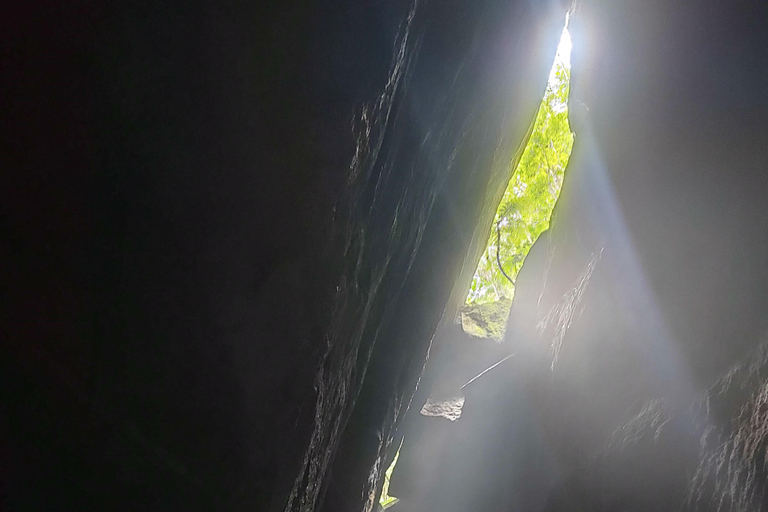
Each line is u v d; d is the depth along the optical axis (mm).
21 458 1052
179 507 1506
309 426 2270
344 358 2826
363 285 2838
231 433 1654
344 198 2008
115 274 1219
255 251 1626
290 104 1630
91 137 1107
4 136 947
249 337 1673
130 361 1293
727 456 2344
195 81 1327
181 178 1345
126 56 1151
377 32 2008
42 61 990
